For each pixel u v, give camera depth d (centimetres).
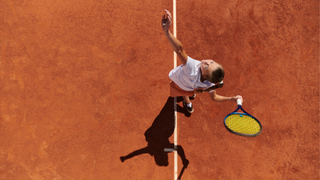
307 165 383
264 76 442
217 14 489
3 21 472
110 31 468
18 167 377
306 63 453
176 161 382
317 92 430
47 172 374
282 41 471
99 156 384
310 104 422
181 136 398
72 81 431
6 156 383
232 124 315
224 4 497
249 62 453
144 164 379
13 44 454
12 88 425
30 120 405
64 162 380
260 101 424
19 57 445
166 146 390
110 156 384
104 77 435
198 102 420
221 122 408
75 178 371
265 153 390
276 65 450
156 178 372
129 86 430
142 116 410
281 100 425
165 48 457
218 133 401
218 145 394
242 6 497
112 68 441
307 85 436
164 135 397
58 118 407
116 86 429
